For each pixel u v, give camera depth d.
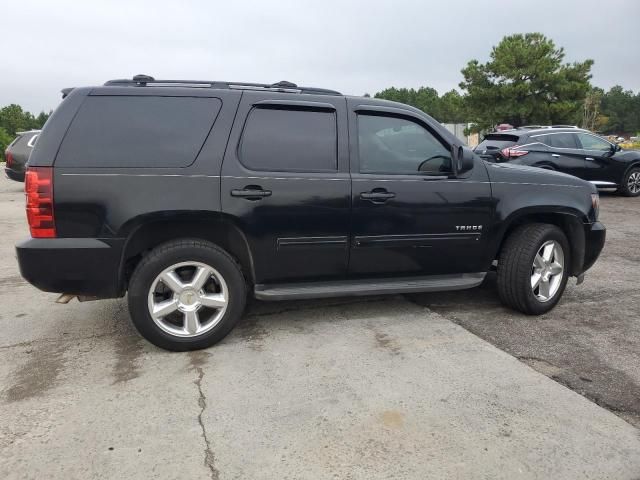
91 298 3.52
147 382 3.13
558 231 4.29
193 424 2.68
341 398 2.94
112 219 3.27
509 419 2.73
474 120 31.53
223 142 3.48
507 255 4.25
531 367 3.35
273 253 3.63
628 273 5.70
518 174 4.27
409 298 4.77
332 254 3.77
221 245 3.67
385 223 3.83
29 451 2.45
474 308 4.51
